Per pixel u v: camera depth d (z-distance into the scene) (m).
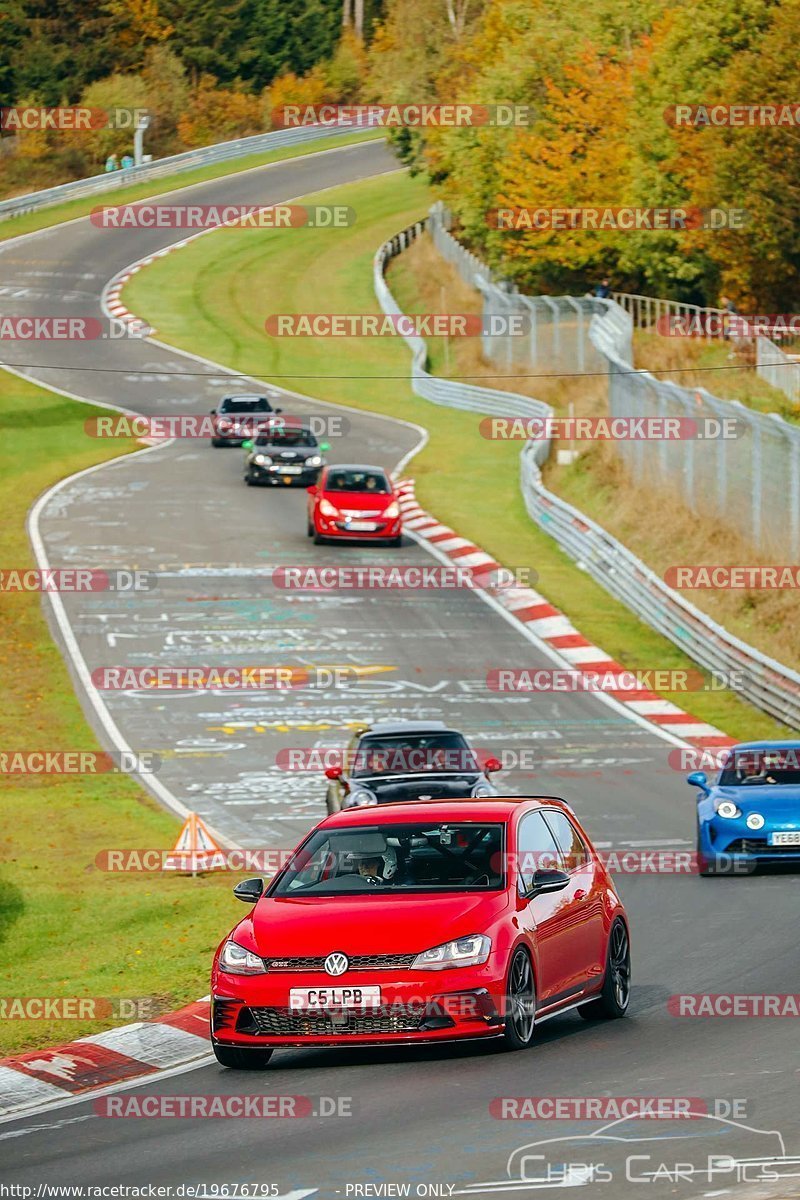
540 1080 31.80
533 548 138.00
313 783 82.12
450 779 68.19
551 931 36.31
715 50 195.00
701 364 184.00
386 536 135.25
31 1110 33.16
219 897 58.03
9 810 76.44
